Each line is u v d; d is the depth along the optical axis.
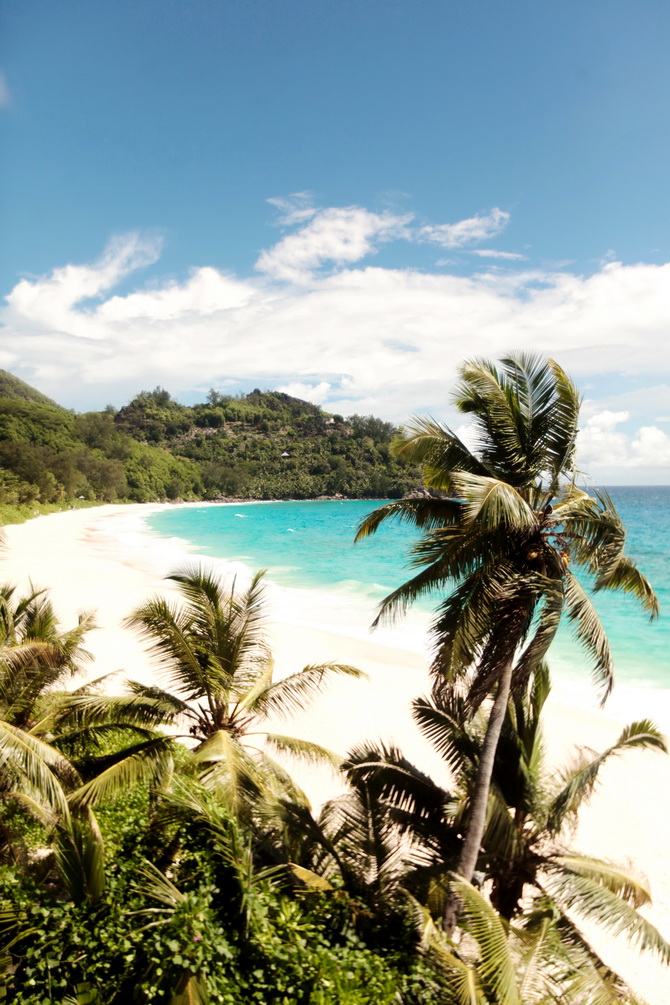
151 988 5.71
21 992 5.83
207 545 61.66
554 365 8.40
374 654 24.05
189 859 7.66
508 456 8.39
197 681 10.95
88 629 14.35
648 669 23.14
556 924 7.81
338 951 6.68
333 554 54.50
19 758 7.39
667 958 7.30
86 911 6.71
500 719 8.11
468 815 8.61
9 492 85.62
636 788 14.38
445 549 8.12
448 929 7.79
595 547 8.10
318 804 13.20
